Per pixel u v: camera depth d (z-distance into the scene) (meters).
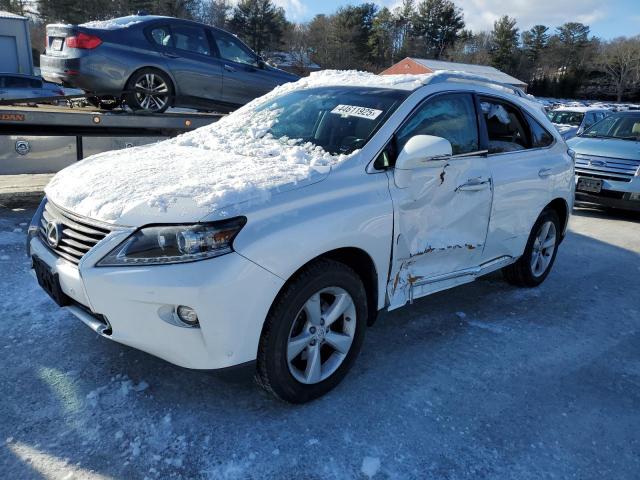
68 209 2.89
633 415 3.19
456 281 3.98
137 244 2.54
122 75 6.88
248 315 2.60
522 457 2.75
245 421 2.85
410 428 2.89
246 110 4.40
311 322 2.94
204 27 7.68
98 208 2.74
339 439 2.77
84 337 3.57
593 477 2.66
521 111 4.61
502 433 2.92
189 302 2.47
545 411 3.15
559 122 15.21
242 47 8.16
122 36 6.85
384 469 2.59
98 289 2.57
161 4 58.22
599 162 8.50
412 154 3.23
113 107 7.42
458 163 3.74
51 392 2.98
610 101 79.62
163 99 7.34
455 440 2.83
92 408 2.87
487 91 4.28
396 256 3.34
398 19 83.12
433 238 3.62
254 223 2.63
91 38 6.60
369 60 77.56
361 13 75.06
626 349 4.03
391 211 3.22
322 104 3.89
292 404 2.99
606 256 6.50
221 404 2.97
